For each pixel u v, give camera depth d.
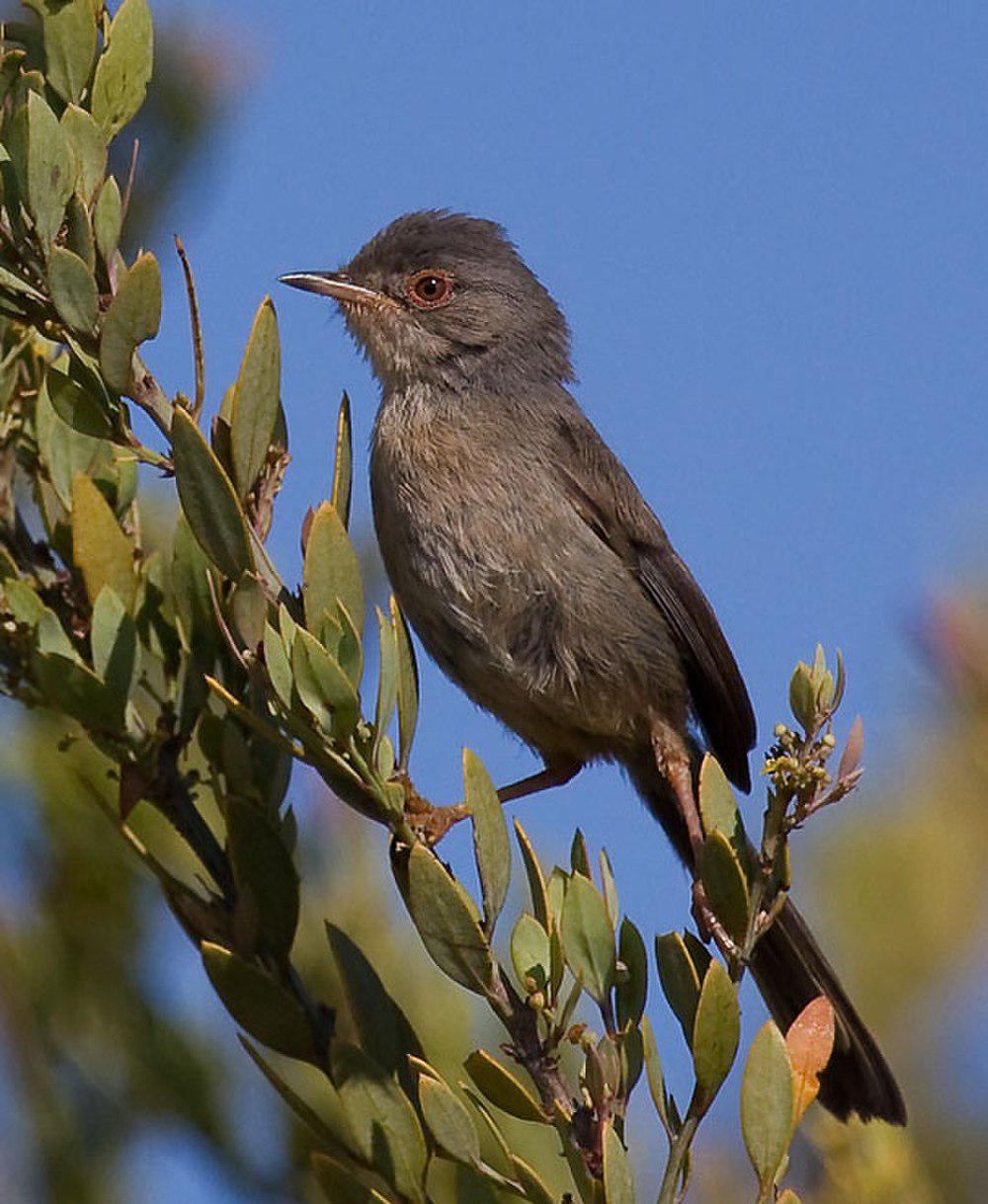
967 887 5.02
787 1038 4.42
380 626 4.82
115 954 4.93
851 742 4.88
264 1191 4.79
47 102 5.60
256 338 5.00
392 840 5.57
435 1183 5.10
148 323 5.02
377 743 4.79
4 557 5.18
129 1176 4.63
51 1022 4.71
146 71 5.44
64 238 5.23
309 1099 4.99
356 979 4.94
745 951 4.92
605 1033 4.66
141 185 6.45
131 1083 4.73
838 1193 4.66
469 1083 5.34
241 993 4.70
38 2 5.38
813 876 5.13
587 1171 4.41
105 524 5.27
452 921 4.63
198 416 5.14
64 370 5.64
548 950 4.68
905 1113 4.79
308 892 5.55
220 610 5.16
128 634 4.98
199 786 5.70
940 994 4.96
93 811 5.29
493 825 4.68
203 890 5.38
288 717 4.75
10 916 4.85
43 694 4.99
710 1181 4.97
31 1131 4.56
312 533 4.80
